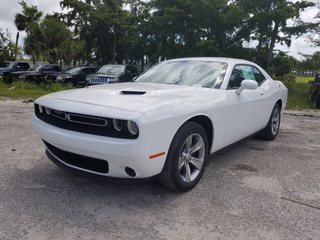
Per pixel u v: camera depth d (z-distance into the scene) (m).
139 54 27.19
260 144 4.76
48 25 26.92
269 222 2.27
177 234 2.07
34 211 2.34
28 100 10.02
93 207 2.44
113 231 2.09
